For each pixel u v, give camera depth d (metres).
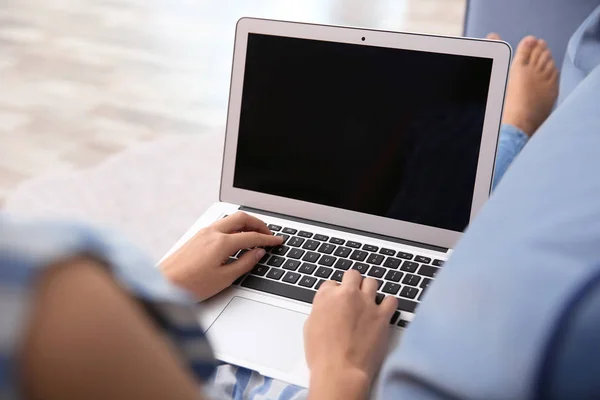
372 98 1.03
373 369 0.77
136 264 0.34
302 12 3.56
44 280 0.28
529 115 1.63
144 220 2.11
